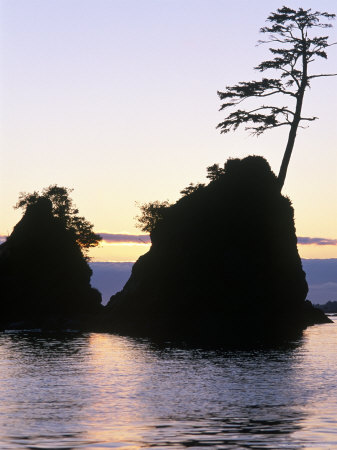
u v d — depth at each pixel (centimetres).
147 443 2559
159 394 3797
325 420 2984
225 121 9962
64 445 2519
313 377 4466
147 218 11900
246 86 9894
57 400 3581
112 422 2973
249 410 3259
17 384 4206
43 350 6612
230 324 9475
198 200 10069
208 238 9762
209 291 9612
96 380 4394
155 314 9762
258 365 5200
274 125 9919
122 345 7169
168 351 6425
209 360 5606
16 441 2584
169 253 9856
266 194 10006
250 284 9619
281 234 10000
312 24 9906
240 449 2456
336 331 9206
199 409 3303
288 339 7819
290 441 2577
